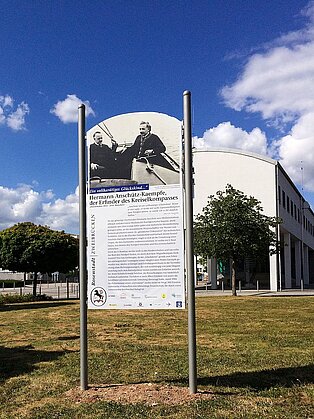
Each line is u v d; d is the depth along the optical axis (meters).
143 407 5.80
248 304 20.53
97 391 6.59
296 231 50.16
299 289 41.28
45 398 6.43
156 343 10.52
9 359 9.14
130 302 7.04
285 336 11.20
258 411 5.58
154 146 7.04
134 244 7.06
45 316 16.81
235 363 8.17
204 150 40.81
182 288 6.86
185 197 6.55
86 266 6.90
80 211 6.95
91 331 12.55
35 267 27.48
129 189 7.11
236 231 27.92
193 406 5.79
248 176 39.59
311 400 6.04
